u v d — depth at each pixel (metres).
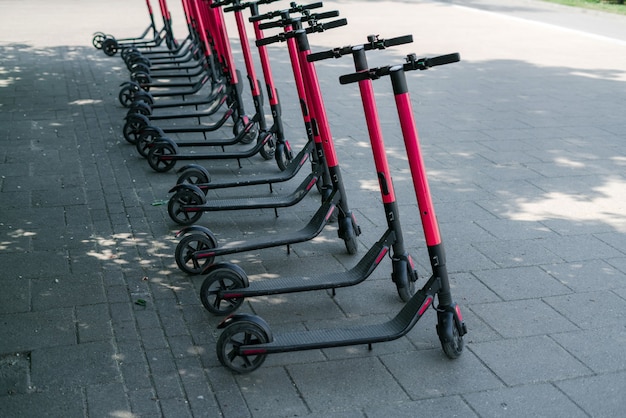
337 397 4.08
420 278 5.53
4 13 22.38
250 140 9.08
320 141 6.46
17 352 4.47
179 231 5.96
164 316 4.94
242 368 4.26
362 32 18.06
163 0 15.57
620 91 12.07
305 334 4.38
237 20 8.43
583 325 4.85
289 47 6.94
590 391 4.15
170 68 12.77
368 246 6.09
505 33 18.06
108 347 4.54
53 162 8.26
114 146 8.97
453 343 4.36
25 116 10.38
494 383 4.21
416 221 6.60
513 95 11.67
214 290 4.93
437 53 15.28
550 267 5.69
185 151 8.86
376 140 4.86
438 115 10.38
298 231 5.79
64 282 5.38
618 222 6.60
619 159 8.48
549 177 7.81
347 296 5.25
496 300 5.17
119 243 6.09
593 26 19.53
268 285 4.96
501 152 8.67
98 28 19.56
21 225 6.41
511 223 6.55
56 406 3.96
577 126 9.88
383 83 12.39
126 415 3.90
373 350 4.55
